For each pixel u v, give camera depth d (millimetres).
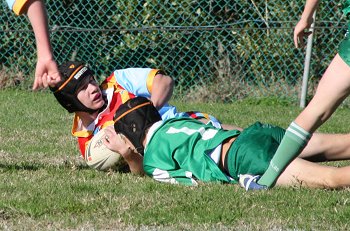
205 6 35719
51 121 28359
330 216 13391
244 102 35188
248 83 35812
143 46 36438
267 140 16125
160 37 36125
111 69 36875
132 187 16031
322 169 15633
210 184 16141
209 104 34469
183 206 14180
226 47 35781
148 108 17250
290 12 34812
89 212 13891
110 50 36688
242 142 16172
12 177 17109
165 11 35969
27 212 13828
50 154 21047
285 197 14758
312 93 34812
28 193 15367
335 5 34031
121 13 36312
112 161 17906
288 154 14000
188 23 35906
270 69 35312
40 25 11672
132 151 17344
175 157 16531
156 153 16734
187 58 36188
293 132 13594
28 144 22906
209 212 13695
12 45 38125
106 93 18453
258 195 14844
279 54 35031
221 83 35812
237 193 15117
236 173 16125
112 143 17594
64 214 13742
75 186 16016
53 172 17891
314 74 34906
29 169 18391
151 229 12758
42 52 11766
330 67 13234
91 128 18438
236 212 13680
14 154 20984
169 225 13016
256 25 35531
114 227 12930
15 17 37719
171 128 16922
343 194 15133
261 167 15766
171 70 36344
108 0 36438
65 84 17781
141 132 17016
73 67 17938
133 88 18781
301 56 34875
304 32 14562
